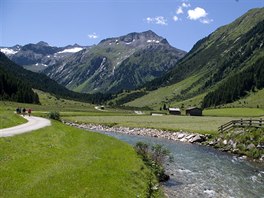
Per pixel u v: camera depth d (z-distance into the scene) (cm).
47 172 2514
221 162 4850
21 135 3791
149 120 13000
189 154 5591
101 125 11462
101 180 2589
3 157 2689
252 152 5400
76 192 2228
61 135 4581
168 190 3167
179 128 9288
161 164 3994
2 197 1898
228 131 6756
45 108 19675
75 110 19312
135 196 2516
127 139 7988
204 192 3172
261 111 18175
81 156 3338
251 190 3284
